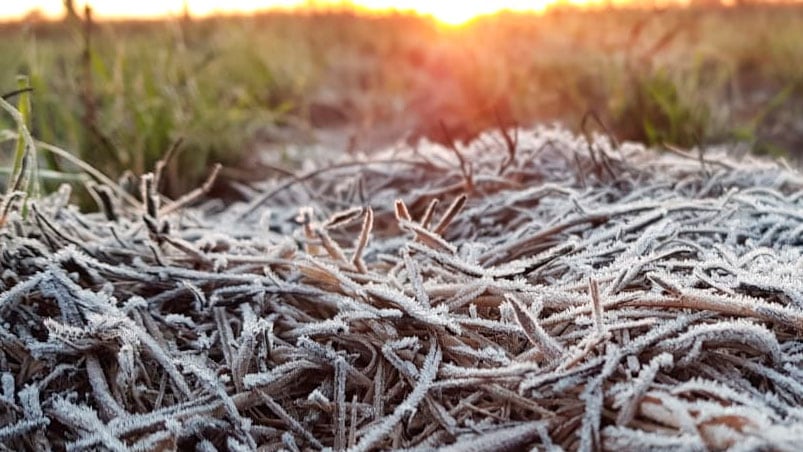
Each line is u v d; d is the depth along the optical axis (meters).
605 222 0.39
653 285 0.31
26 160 0.36
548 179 0.50
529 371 0.27
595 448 0.24
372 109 1.20
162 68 0.85
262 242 0.41
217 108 0.88
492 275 0.32
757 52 1.43
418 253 0.36
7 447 0.28
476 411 0.28
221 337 0.32
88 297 0.31
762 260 0.32
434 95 1.21
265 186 0.61
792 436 0.22
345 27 1.89
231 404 0.28
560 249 0.33
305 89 1.29
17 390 0.30
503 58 1.24
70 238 0.37
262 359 0.30
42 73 0.74
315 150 0.87
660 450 0.23
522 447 0.26
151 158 0.68
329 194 0.57
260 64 1.22
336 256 0.35
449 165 0.54
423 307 0.31
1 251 0.34
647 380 0.25
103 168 0.63
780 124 0.98
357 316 0.30
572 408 0.26
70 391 0.30
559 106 0.99
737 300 0.28
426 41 1.73
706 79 0.98
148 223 0.37
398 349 0.30
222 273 0.35
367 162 0.53
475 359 0.29
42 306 0.33
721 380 0.27
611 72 0.94
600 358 0.26
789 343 0.28
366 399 0.29
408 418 0.28
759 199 0.40
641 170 0.49
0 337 0.31
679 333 0.28
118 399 0.29
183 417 0.28
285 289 0.34
